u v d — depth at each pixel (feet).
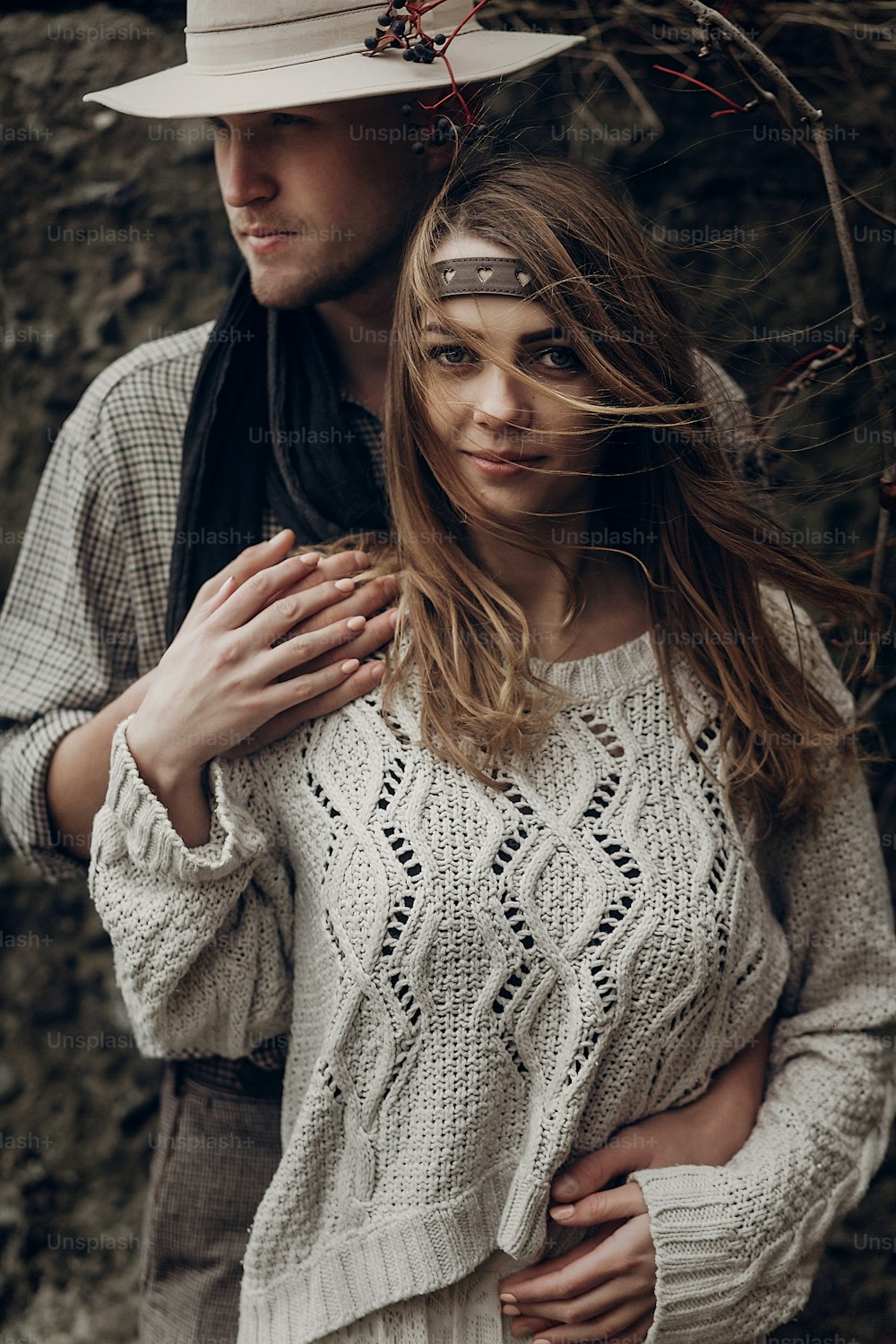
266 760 4.15
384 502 4.91
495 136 4.42
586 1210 4.08
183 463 4.92
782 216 6.95
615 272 4.06
